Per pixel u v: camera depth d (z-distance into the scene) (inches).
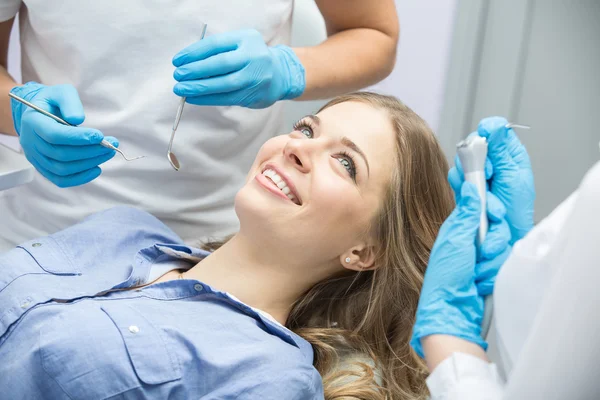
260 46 59.4
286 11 68.8
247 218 58.4
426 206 63.1
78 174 59.2
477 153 45.5
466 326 41.0
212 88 56.3
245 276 60.2
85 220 64.7
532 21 93.1
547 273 32.9
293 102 84.0
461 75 97.6
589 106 92.7
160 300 56.6
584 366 30.2
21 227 71.7
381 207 60.5
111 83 65.0
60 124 56.4
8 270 56.4
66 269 58.8
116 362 48.6
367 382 58.1
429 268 43.6
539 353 30.6
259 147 71.9
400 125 61.5
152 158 66.7
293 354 54.3
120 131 65.7
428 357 40.8
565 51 92.4
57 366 48.4
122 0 62.8
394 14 74.6
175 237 67.0
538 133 96.4
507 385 32.8
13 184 59.8
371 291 63.1
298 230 57.9
